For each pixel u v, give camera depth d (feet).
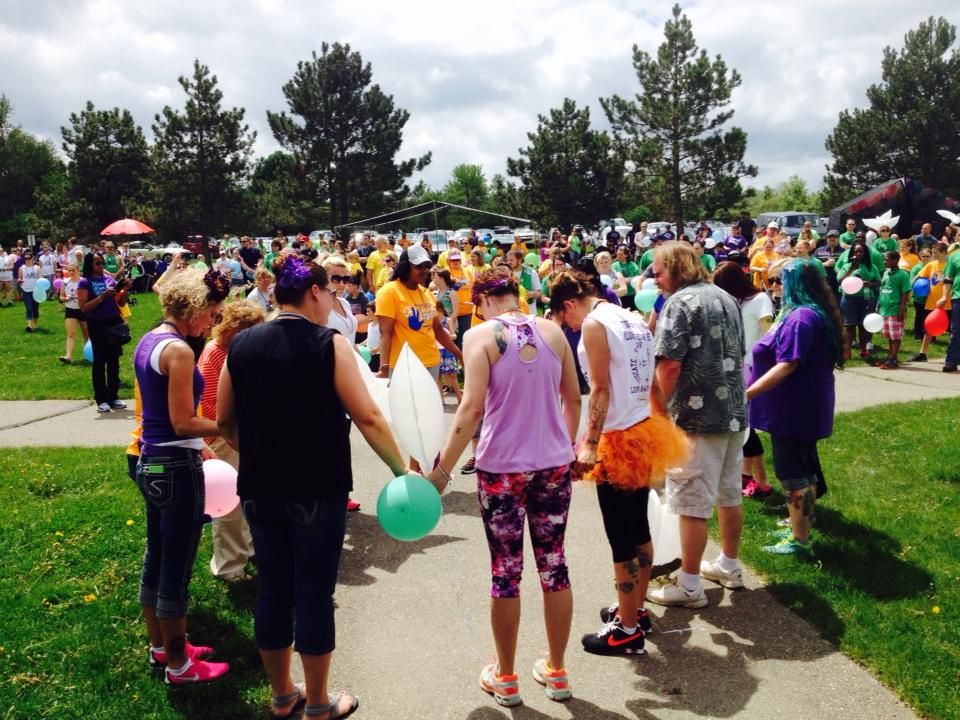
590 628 13.60
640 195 138.00
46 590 14.78
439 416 11.68
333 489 10.19
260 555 10.50
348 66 141.69
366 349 26.76
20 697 11.51
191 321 11.71
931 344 44.24
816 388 15.24
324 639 10.41
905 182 80.69
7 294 79.97
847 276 40.22
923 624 13.08
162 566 11.69
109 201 164.55
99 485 21.53
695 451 13.44
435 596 14.97
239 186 144.36
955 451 22.21
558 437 11.34
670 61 127.75
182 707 11.46
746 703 11.33
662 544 14.30
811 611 13.75
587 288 12.58
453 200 256.93
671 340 13.07
